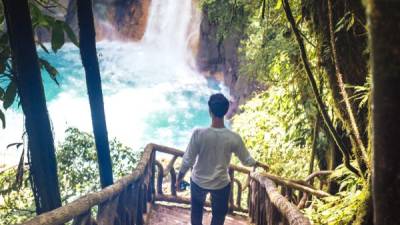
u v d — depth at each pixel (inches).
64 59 982.4
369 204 116.4
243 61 573.3
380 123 42.1
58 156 228.2
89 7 140.1
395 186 44.3
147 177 233.6
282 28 283.6
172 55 973.8
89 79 147.3
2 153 472.1
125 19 1069.1
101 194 126.6
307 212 182.5
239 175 398.9
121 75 916.0
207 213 277.6
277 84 340.2
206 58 839.1
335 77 173.0
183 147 638.5
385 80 40.3
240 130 430.3
